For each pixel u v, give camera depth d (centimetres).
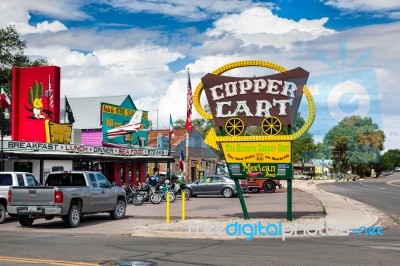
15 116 3628
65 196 1827
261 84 1894
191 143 6675
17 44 5144
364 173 12125
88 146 3403
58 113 3612
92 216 2300
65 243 1406
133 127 4431
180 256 1151
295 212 2284
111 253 1199
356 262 1057
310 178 11694
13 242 1430
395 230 1752
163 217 2183
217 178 3897
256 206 2756
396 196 4150
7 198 2052
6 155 2664
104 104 4450
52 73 3603
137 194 2988
